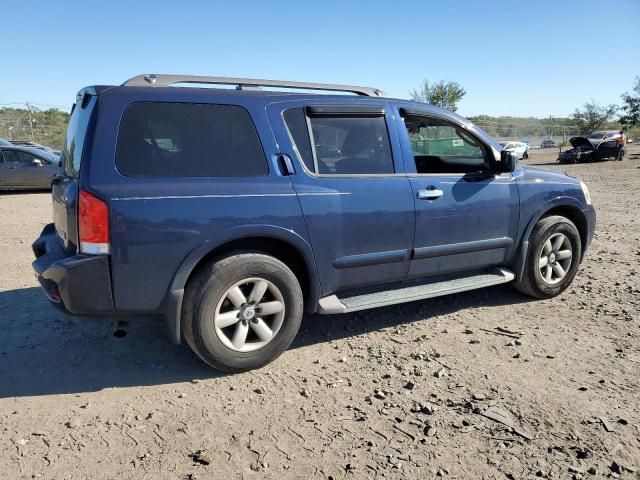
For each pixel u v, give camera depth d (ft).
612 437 9.55
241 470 8.71
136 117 11.21
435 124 15.35
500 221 15.65
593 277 19.72
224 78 12.83
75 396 11.11
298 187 12.43
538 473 8.62
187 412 10.48
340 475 8.60
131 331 14.52
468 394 11.12
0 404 10.76
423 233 14.21
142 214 10.78
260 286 12.01
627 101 137.18
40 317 15.57
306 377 11.96
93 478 8.51
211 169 11.70
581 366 12.39
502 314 15.88
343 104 13.44
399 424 10.04
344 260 13.12
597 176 67.77
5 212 38.04
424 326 14.98
